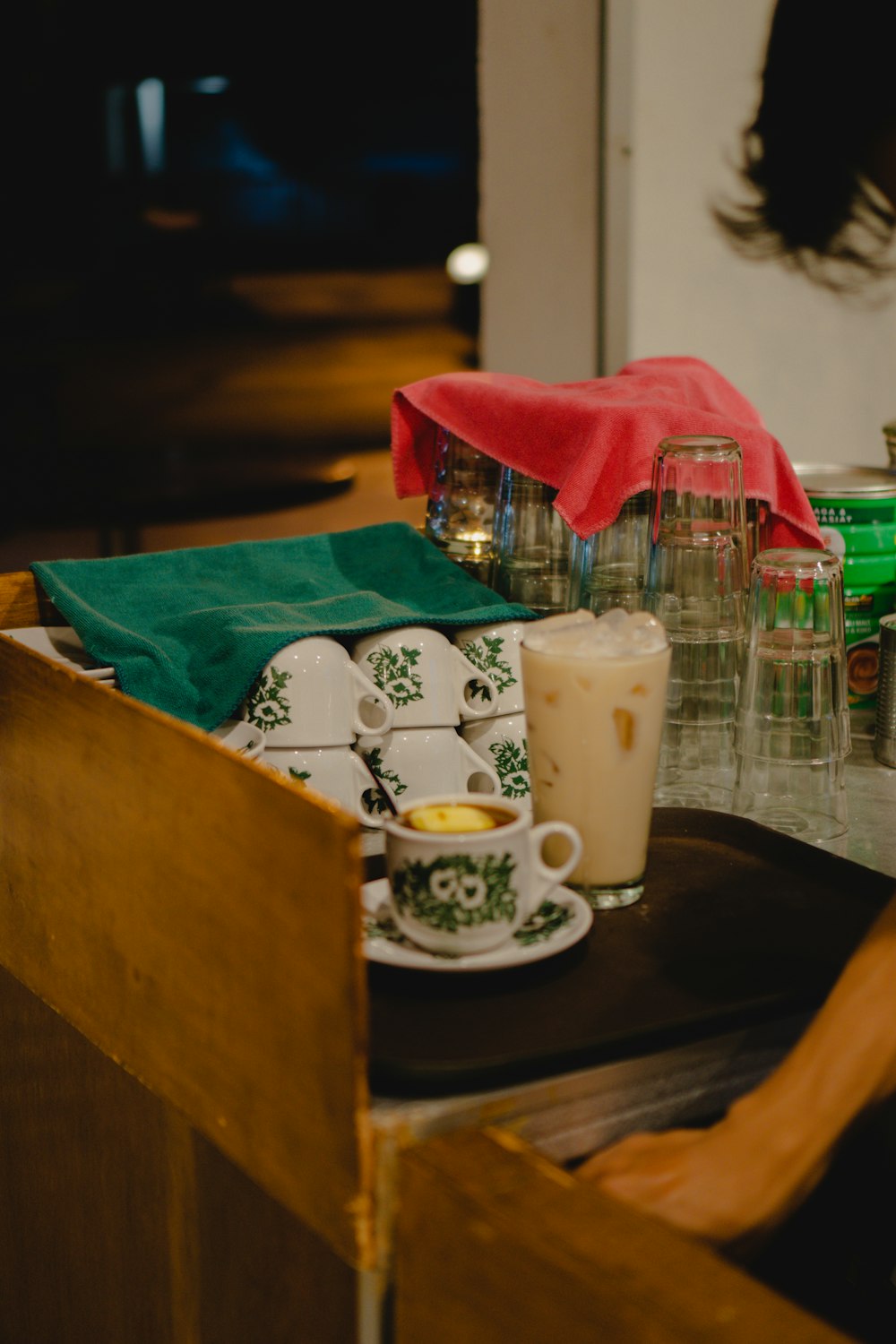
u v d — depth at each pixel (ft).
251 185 16.55
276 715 3.28
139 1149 3.03
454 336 19.99
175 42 14.96
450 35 15.20
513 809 2.54
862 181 7.06
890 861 3.16
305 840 2.05
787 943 2.61
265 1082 2.28
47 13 14.28
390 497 13.20
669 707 3.45
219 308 17.21
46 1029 3.36
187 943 2.45
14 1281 3.94
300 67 15.70
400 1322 2.11
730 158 6.68
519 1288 1.86
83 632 3.53
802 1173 2.15
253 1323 2.68
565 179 6.95
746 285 6.91
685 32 6.38
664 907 2.77
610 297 6.72
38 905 3.05
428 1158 2.05
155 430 14.90
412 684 3.41
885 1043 2.21
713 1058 2.38
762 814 3.36
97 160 15.42
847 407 7.47
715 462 3.32
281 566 3.97
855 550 3.89
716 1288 1.74
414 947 2.51
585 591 3.67
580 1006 2.36
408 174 16.69
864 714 4.04
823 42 6.72
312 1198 2.19
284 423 16.46
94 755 2.68
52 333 15.20
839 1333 1.65
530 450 3.70
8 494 11.43
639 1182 2.12
